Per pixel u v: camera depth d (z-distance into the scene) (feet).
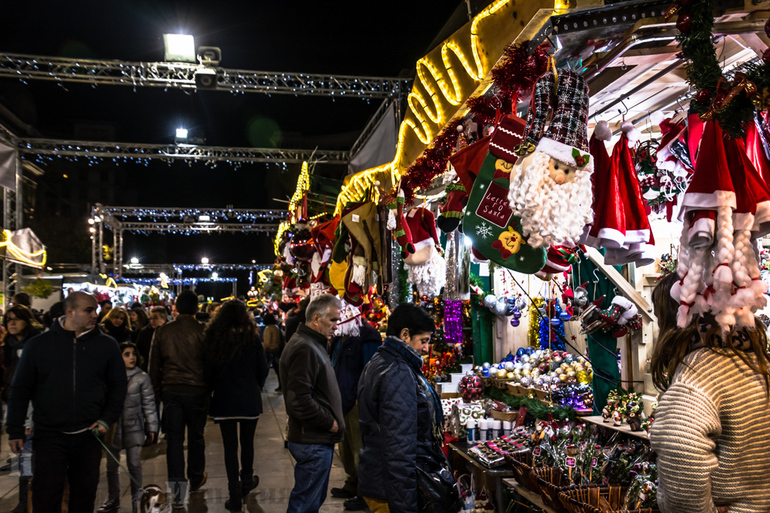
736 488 4.50
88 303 11.70
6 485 14.60
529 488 11.12
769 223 5.03
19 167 47.60
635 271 12.57
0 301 43.19
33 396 11.48
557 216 5.74
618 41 6.91
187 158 53.67
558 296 16.70
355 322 16.43
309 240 20.94
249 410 15.57
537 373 15.06
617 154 7.87
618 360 13.73
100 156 51.52
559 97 6.26
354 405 16.34
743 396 4.60
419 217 12.60
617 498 9.61
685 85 8.94
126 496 16.40
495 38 7.93
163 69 38.09
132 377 15.64
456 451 15.92
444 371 18.97
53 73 37.11
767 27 5.79
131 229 92.43
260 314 63.21
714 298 4.75
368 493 8.68
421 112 11.75
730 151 5.07
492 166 7.75
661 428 4.68
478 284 18.57
